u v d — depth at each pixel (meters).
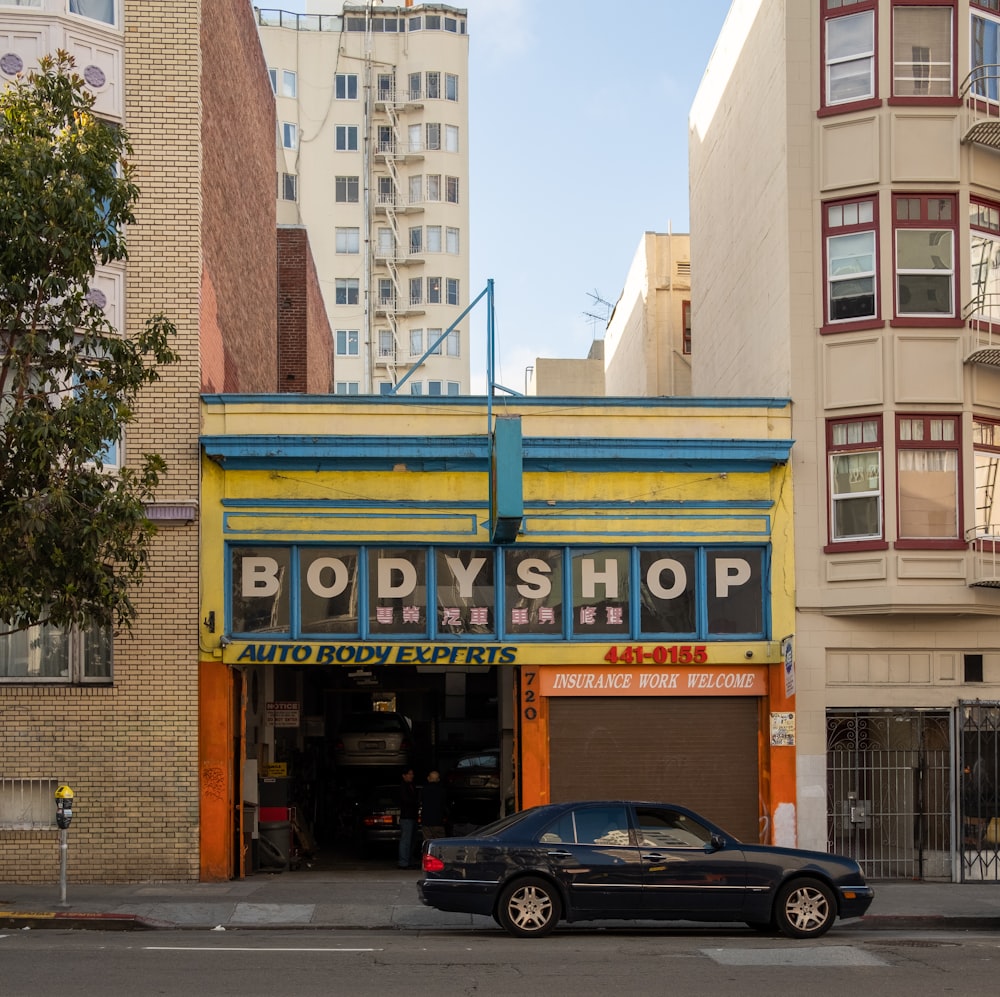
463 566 20.62
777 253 22.47
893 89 21.44
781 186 22.17
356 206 73.69
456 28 76.06
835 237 21.64
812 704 20.77
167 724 19.58
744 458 20.73
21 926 15.76
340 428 20.48
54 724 19.55
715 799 20.56
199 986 11.09
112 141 15.98
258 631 20.17
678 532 20.75
